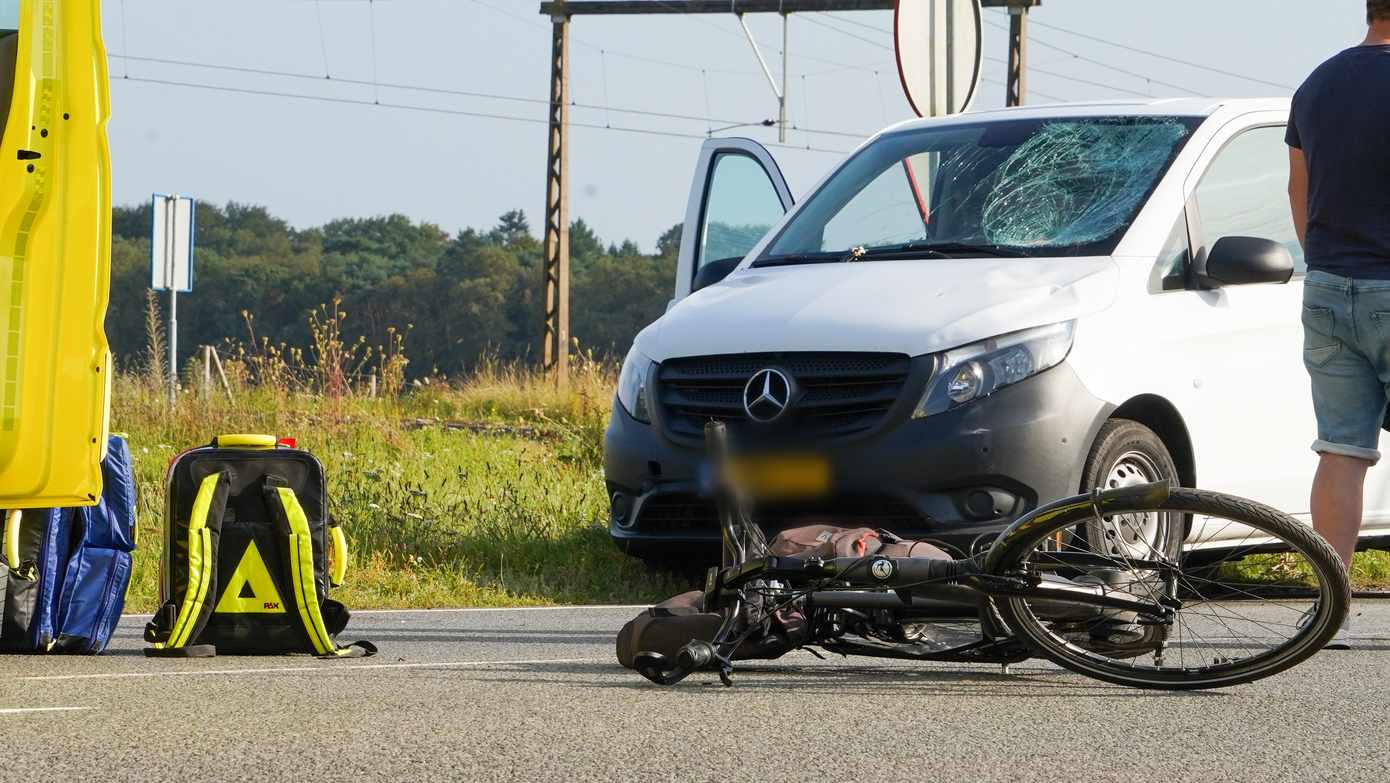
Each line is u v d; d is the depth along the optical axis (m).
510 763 9.36
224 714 10.93
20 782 8.80
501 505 26.88
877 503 17.69
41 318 11.93
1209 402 18.91
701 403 18.81
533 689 12.15
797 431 18.06
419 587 21.28
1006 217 20.05
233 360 39.38
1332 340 14.44
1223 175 20.17
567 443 38.06
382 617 18.47
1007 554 11.95
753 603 12.38
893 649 12.55
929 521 17.45
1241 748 10.01
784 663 13.71
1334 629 11.84
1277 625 11.98
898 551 12.72
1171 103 21.27
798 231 21.72
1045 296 18.23
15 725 10.48
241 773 9.05
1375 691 12.18
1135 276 18.75
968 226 20.25
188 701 11.51
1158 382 18.39
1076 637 12.20
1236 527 11.91
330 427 36.50
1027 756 9.70
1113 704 11.49
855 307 18.48
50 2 12.02
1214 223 19.77
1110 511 11.76
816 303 18.78
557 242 86.19
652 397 19.25
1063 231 19.53
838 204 21.80
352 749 9.73
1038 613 12.12
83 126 12.11
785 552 12.69
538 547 23.75
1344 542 14.46
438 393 55.00
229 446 14.71
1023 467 17.36
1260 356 19.50
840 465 17.69
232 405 37.09
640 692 11.98
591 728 10.45
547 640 16.23
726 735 10.23
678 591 21.66
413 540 23.75
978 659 12.46
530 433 41.38
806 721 10.74
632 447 19.42
